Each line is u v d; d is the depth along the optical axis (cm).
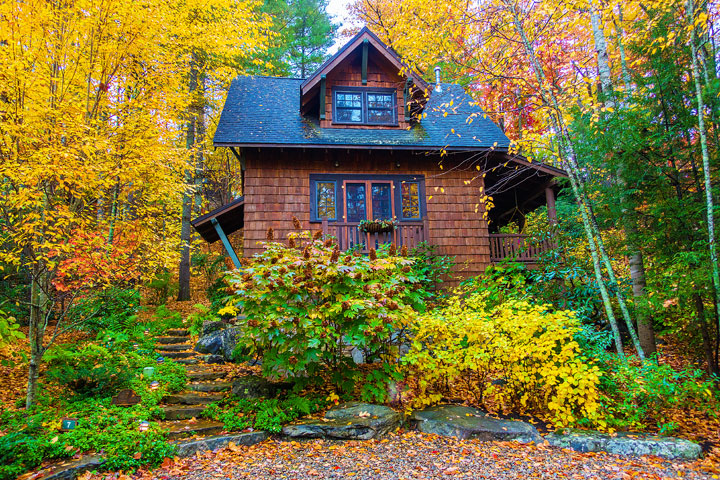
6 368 663
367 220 970
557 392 512
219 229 967
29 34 559
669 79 612
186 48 877
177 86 774
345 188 1034
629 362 600
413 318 567
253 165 999
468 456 414
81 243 519
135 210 851
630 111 626
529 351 518
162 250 855
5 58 518
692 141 650
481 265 1029
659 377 495
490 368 569
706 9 605
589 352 549
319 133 1027
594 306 829
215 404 514
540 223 1479
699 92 554
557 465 396
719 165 608
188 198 1396
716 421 541
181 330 852
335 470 383
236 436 443
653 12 642
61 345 690
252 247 960
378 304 498
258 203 984
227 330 753
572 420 494
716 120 585
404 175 1062
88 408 487
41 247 526
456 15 795
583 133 692
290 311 488
